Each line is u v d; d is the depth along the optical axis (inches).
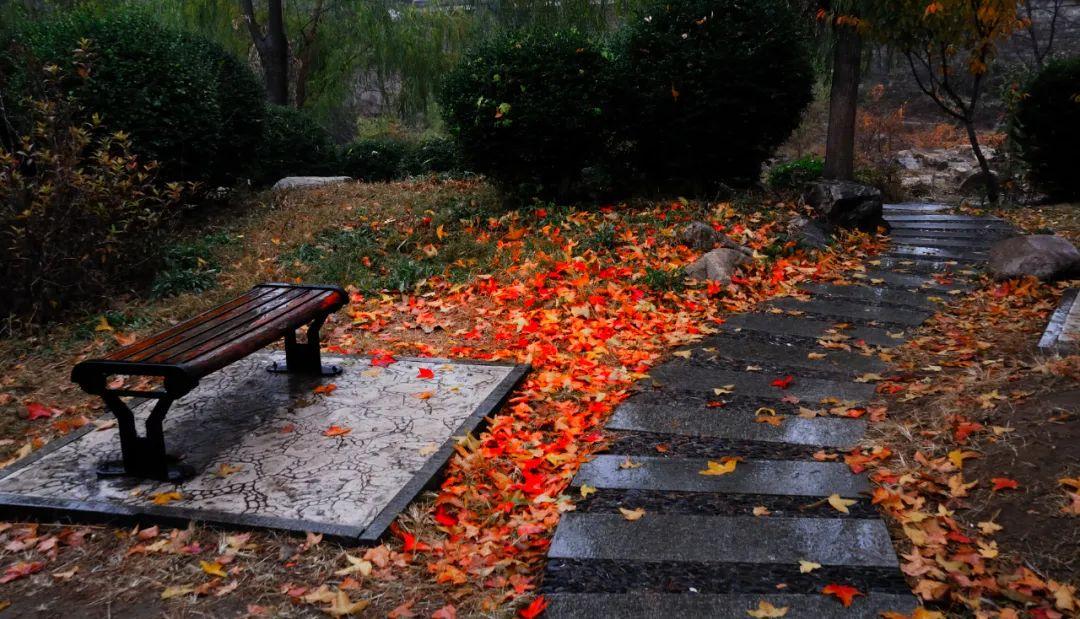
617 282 255.4
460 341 218.5
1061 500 117.3
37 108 260.4
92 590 111.0
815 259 295.1
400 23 729.0
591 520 124.7
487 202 360.5
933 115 888.3
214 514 125.4
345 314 241.9
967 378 167.9
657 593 105.4
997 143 711.7
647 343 211.2
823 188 347.9
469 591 109.1
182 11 710.5
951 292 255.4
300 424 160.9
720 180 375.2
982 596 101.6
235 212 378.0
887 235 350.0
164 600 108.3
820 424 157.6
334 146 588.7
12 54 323.0
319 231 325.4
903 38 421.4
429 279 270.7
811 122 847.1
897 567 109.9
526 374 191.9
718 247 283.9
